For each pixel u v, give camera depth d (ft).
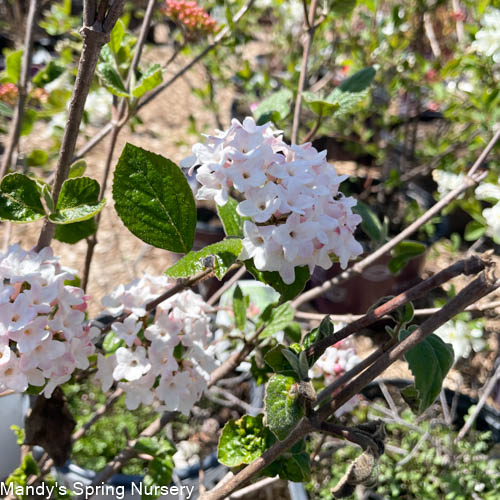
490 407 1.75
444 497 1.57
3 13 3.12
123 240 2.89
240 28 2.85
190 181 2.26
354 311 2.40
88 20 0.71
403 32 2.55
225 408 1.89
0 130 1.69
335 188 0.75
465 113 2.38
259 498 1.63
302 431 0.70
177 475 1.49
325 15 1.47
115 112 1.36
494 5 2.03
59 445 1.10
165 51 4.81
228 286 1.55
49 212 0.84
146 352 1.00
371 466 0.65
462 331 1.79
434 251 2.54
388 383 1.87
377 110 2.79
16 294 0.83
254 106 2.61
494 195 1.71
